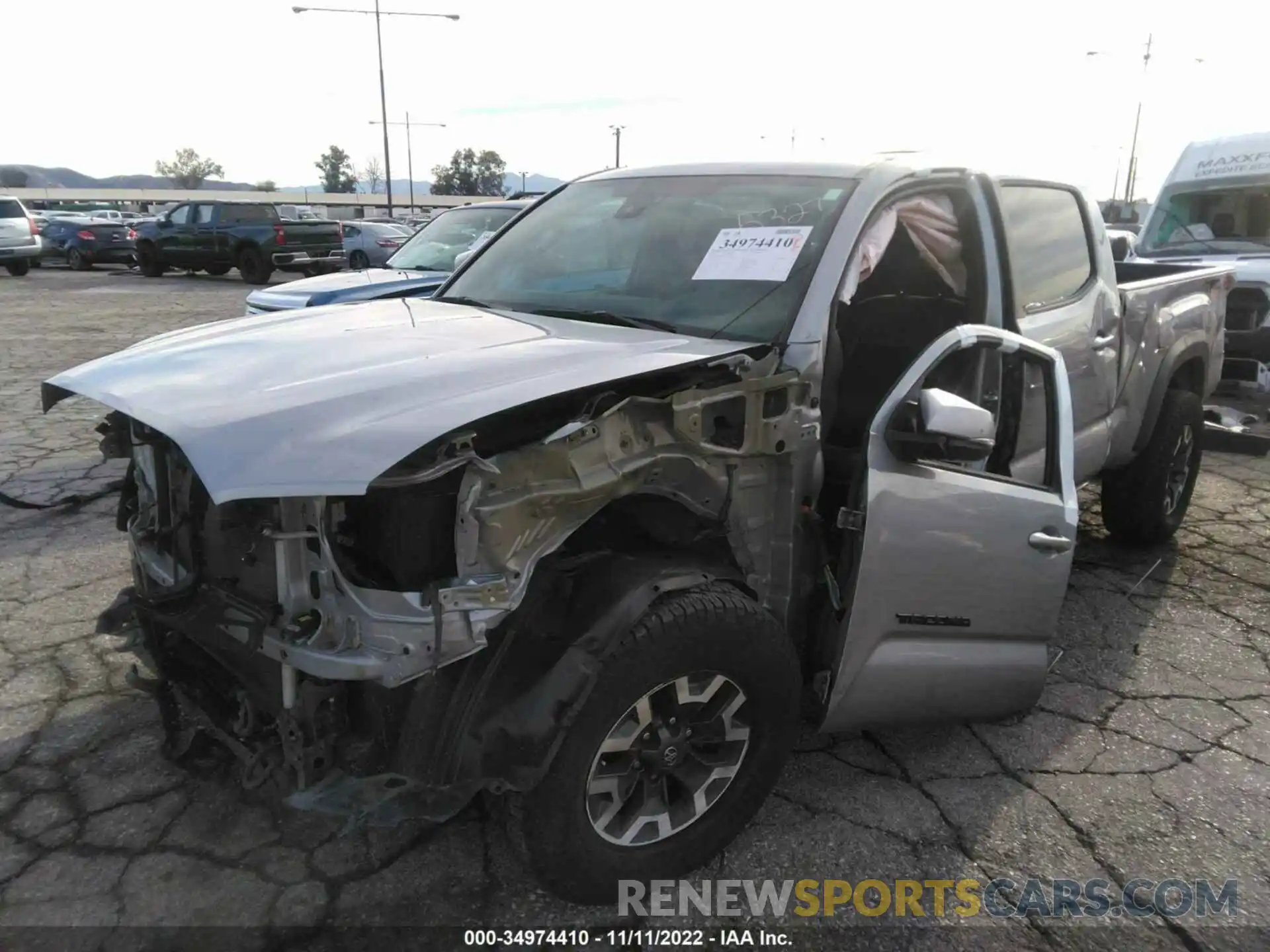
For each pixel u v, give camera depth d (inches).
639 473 93.4
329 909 97.9
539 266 142.6
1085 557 199.9
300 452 79.8
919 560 108.2
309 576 85.0
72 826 109.0
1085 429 162.4
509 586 84.6
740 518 103.2
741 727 103.3
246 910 97.5
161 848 105.9
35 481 234.7
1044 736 133.7
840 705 110.0
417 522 84.4
